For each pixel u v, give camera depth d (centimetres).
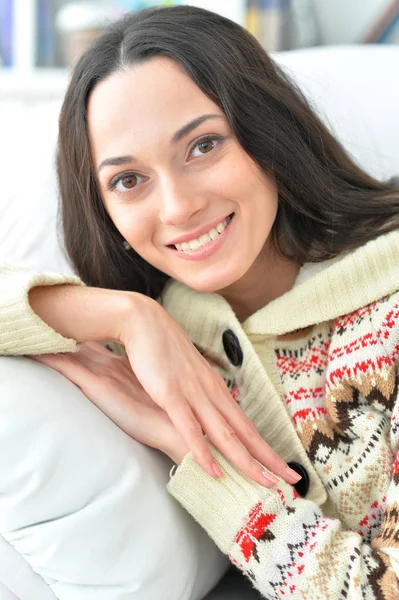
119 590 67
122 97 77
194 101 78
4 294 75
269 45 171
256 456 73
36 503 65
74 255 97
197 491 71
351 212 88
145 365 74
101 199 88
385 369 76
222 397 74
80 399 73
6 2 182
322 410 80
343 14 176
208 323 87
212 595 79
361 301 79
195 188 77
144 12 86
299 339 83
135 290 99
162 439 74
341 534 70
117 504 67
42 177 115
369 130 113
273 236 89
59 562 66
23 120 172
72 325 77
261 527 69
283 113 86
